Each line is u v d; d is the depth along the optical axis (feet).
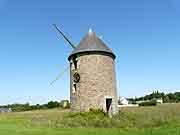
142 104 230.68
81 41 96.84
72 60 96.37
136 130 58.54
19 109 272.72
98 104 87.92
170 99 351.67
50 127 67.62
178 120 71.10
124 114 86.38
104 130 59.93
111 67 94.48
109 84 91.66
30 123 77.51
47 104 268.41
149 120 70.74
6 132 58.29
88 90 89.30
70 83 98.22
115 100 93.76
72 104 94.22
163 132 53.72
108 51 93.20
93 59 90.68
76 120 76.48
